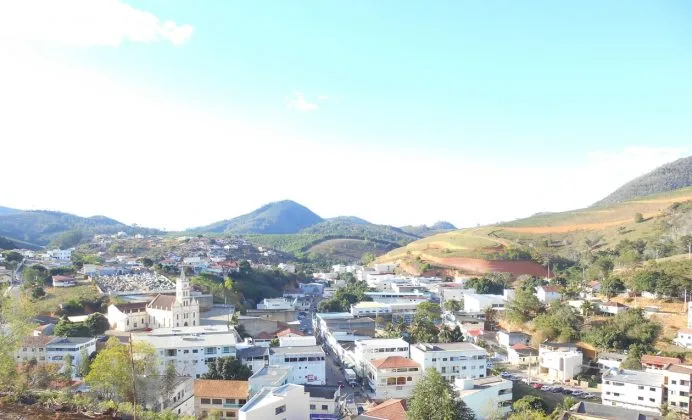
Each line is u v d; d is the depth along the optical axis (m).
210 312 185.75
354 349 152.62
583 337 160.00
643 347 144.38
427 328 170.62
